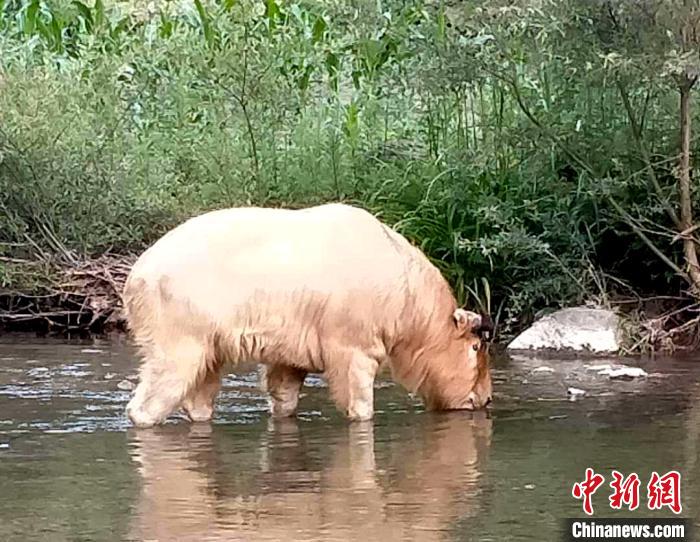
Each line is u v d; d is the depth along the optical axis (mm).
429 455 6414
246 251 7242
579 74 10273
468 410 7766
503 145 11492
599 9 9680
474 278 11258
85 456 6359
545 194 11180
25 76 12188
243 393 8375
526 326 11094
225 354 7246
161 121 12680
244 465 6164
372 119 12805
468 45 10422
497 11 9609
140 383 7254
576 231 10891
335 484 5770
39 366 9367
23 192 11844
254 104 12258
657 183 10453
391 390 8539
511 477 5922
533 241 10484
